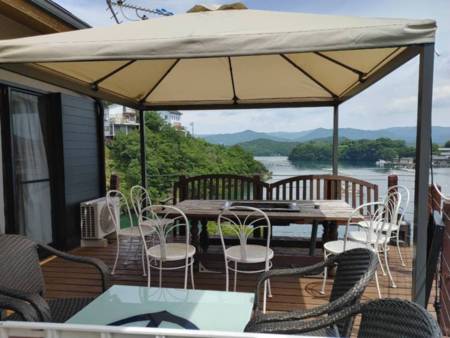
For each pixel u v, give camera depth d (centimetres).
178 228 450
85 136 457
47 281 318
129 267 355
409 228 407
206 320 173
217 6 248
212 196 451
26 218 371
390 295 282
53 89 411
